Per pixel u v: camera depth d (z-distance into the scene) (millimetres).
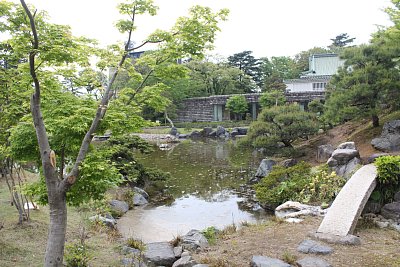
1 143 6301
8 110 5949
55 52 4258
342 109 14750
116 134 5328
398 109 17312
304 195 10297
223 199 12547
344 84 14953
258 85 51625
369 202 8602
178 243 7156
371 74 14398
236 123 38062
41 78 4898
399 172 8484
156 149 26141
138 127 5387
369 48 15062
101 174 5105
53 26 4484
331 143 17547
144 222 9773
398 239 6953
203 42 5336
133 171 12906
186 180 15719
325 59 39219
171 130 35219
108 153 5539
